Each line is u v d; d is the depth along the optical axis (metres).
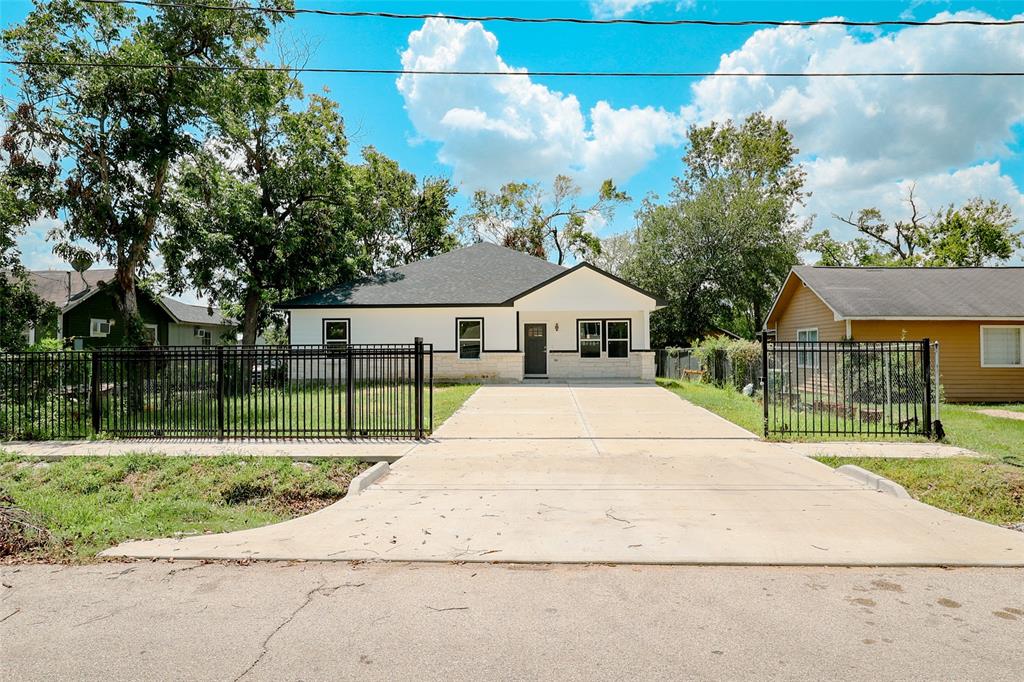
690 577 4.57
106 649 3.53
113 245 17.73
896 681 3.10
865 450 9.10
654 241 33.41
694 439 10.31
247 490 7.54
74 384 11.89
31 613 4.05
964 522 5.85
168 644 3.58
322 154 26.48
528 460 8.72
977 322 17.55
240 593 4.34
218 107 18.48
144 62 16.02
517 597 4.23
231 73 18.81
